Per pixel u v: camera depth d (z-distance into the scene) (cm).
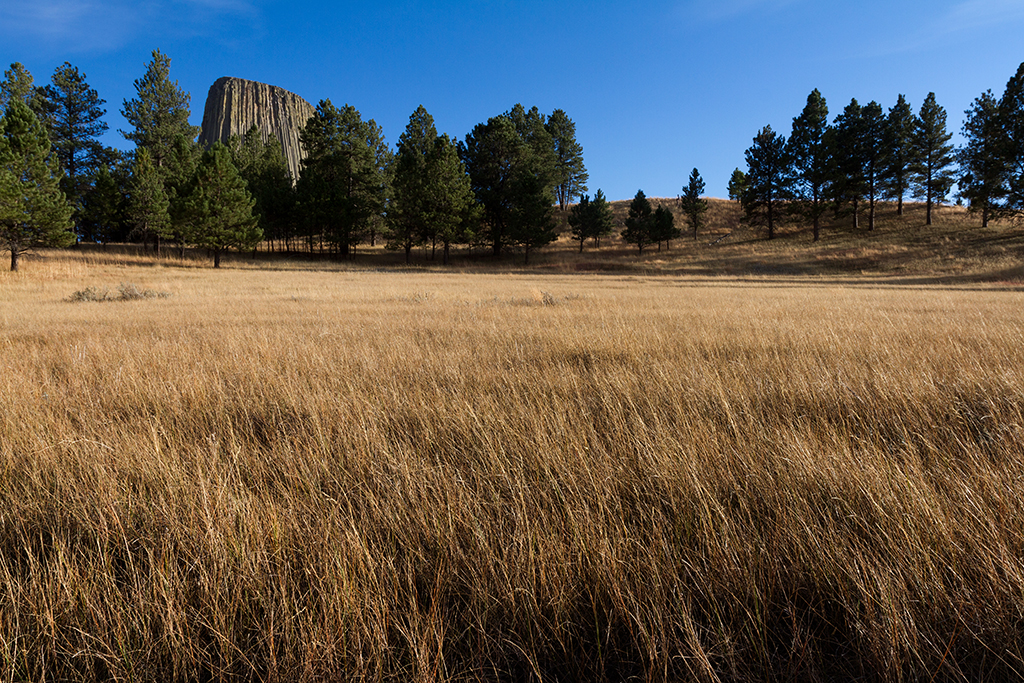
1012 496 186
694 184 7031
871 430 273
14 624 144
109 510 193
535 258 6022
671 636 136
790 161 5834
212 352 567
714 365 460
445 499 196
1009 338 542
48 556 176
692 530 181
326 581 149
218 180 4438
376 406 331
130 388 391
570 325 810
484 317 972
